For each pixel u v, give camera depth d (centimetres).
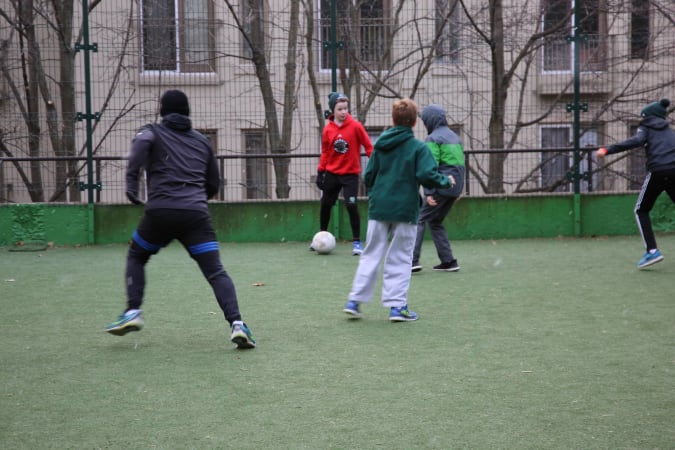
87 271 908
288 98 1216
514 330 582
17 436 367
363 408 403
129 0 1179
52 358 512
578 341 544
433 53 1247
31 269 926
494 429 370
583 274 845
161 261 980
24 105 1175
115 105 1180
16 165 1180
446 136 852
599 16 1335
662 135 838
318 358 506
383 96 1251
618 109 1253
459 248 1103
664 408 397
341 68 1261
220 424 380
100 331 593
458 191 856
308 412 397
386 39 1245
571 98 1233
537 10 1335
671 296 710
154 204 527
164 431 371
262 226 1203
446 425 376
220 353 521
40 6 1238
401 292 617
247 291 762
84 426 379
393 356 509
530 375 460
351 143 1025
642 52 1277
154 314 654
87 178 1179
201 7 1185
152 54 1182
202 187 541
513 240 1195
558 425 374
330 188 1041
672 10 1285
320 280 826
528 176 1234
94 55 1180
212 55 1191
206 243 533
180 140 539
